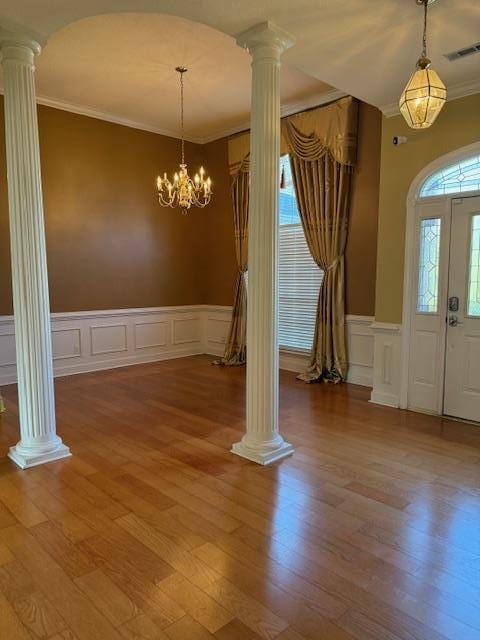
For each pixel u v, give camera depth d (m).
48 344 3.23
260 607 1.83
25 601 1.87
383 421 4.04
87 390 5.06
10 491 2.79
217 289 6.99
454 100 3.88
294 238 5.80
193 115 5.84
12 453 3.26
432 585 1.97
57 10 2.72
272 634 1.70
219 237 6.86
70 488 2.82
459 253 3.96
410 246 4.25
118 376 5.72
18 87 2.96
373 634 1.70
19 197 3.03
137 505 2.62
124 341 6.30
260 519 2.48
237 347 6.48
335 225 5.16
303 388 5.11
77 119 5.60
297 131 5.39
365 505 2.62
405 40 3.07
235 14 2.77
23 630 1.72
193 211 6.93
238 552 2.19
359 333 5.20
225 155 6.61
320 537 2.31
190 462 3.20
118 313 6.18
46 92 5.08
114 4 2.66
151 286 6.52
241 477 2.97
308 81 4.71
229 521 2.46
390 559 2.14
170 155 6.57
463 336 3.99
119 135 6.00
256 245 3.12
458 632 1.71
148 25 3.63
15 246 3.06
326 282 5.32
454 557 2.16
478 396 3.94
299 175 5.46
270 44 2.96
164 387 5.20
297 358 5.88
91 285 5.89
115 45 3.97
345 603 1.86
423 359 4.25
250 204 3.14
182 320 6.96
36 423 3.20
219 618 1.78
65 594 1.91
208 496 2.72
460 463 3.18
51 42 3.91
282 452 3.28
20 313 3.11
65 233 5.61
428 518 2.49
